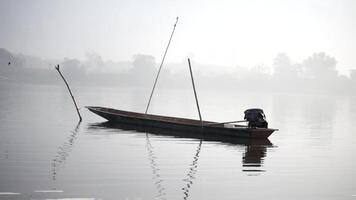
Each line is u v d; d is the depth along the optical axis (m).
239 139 24.58
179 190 13.45
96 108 32.34
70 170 15.55
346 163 18.39
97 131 26.25
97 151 19.56
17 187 13.20
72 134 24.77
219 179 14.96
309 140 25.67
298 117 44.06
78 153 18.91
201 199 12.63
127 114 31.97
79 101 57.22
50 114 36.44
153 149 20.55
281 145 23.14
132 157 18.38
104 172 15.44
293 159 19.08
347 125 35.78
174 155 19.16
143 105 54.62
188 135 25.50
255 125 24.92
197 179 14.86
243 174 15.79
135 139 23.52
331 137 27.36
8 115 34.59
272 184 14.51
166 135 25.23
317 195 13.37
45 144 21.00
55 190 12.98
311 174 16.16
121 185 13.79
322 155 20.31
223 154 19.73
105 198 12.38
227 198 12.80
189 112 45.03
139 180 14.48
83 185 13.62
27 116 34.25
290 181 14.98
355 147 23.08
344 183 14.84
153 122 27.66
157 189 13.48
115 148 20.53
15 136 23.30
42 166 16.03
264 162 18.16
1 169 15.41
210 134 25.47
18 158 17.39
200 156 19.08
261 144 23.14
